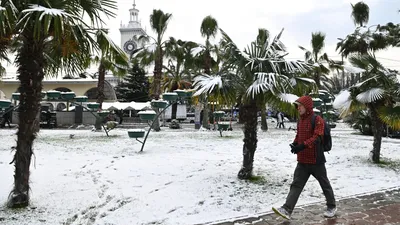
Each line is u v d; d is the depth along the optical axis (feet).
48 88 118.52
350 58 28.66
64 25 12.35
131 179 20.24
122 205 15.08
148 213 13.83
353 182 20.20
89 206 14.74
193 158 28.73
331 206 13.48
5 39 13.76
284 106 18.35
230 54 19.52
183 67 82.28
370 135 59.26
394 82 25.94
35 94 13.87
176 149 34.81
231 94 18.85
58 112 84.89
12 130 62.64
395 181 20.53
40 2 13.19
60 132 59.06
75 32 13.92
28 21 12.29
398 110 24.12
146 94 150.30
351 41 66.13
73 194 16.61
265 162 27.37
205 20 67.82
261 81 17.79
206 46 68.95
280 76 18.26
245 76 19.61
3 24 11.04
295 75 19.79
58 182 19.11
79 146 36.42
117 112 107.45
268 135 55.16
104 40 15.33
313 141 12.87
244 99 19.63
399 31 47.42
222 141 43.32
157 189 17.90
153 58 67.00
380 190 18.10
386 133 55.72
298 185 13.14
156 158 28.53
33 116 14.06
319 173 13.28
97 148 34.88
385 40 62.95
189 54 73.56
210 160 27.73
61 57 16.76
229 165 25.45
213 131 65.31
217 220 12.98
